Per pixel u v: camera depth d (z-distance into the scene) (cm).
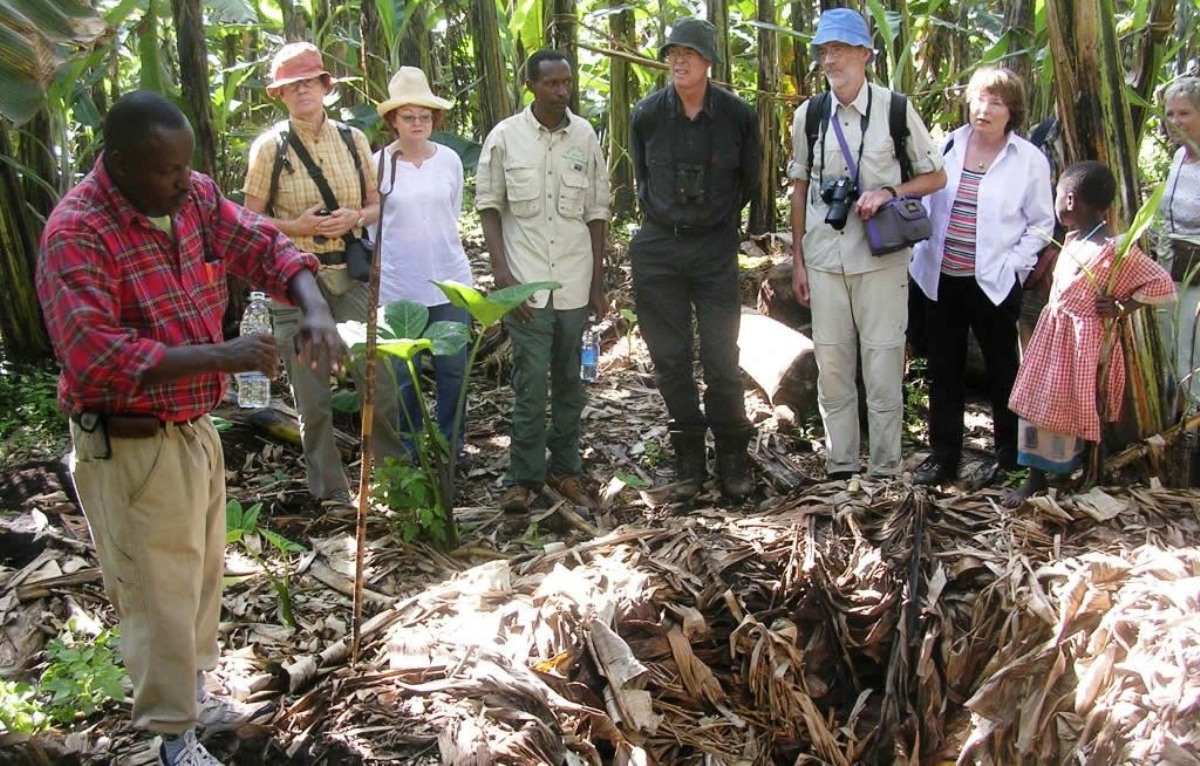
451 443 431
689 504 460
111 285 235
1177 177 448
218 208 261
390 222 451
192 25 526
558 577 362
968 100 445
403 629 335
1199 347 445
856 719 351
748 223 750
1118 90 401
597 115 929
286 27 661
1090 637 327
